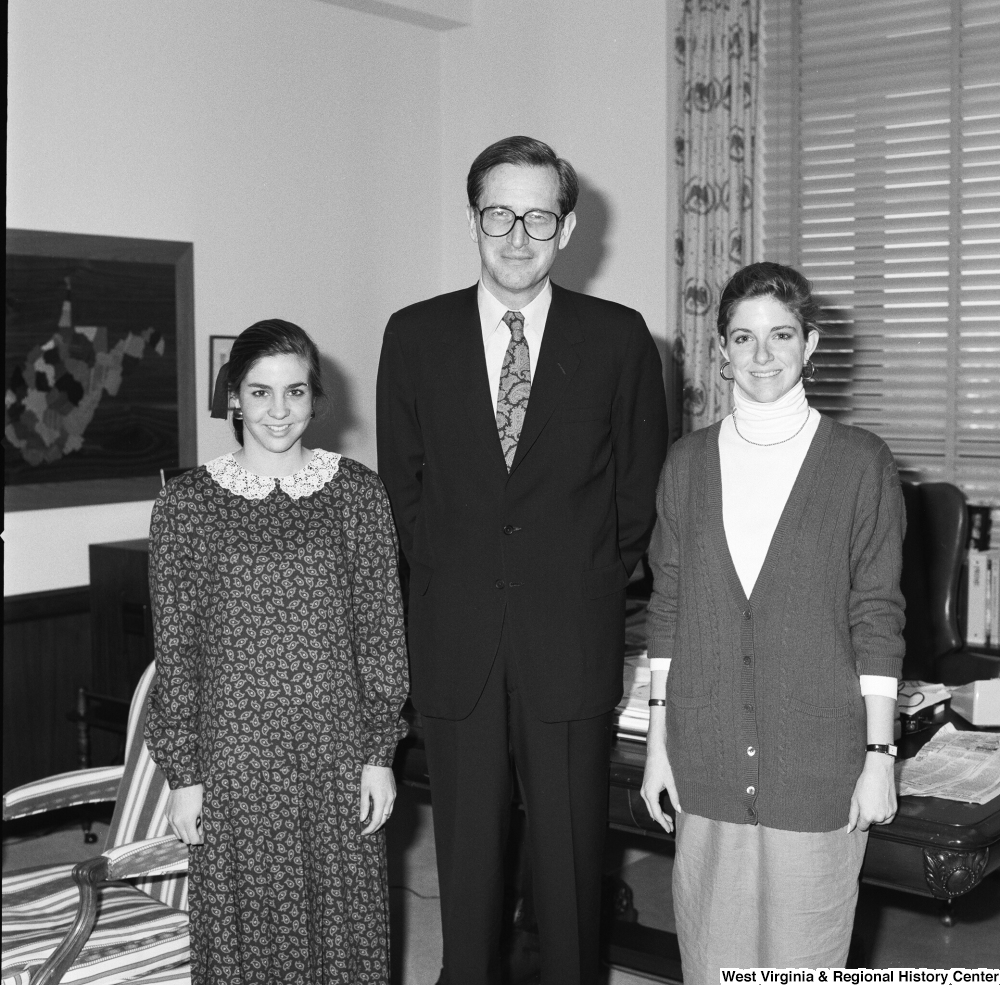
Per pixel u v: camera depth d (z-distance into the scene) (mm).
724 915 1971
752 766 1914
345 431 4762
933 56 4242
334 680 2146
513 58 4902
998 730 2619
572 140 4801
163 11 4047
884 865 2072
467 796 2287
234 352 2154
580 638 2238
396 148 4910
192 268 4168
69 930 2066
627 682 2744
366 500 2225
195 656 2133
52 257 3750
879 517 1899
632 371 2320
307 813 2145
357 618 2221
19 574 3762
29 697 3838
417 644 2328
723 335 1958
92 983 2062
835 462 1906
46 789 2439
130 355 3988
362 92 4754
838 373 4492
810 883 1896
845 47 4383
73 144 3809
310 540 2141
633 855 3652
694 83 4500
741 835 1945
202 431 4238
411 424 2383
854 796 1889
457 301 2365
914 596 3674
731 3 4430
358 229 4770
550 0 4789
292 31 4477
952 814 2061
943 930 3113
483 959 2348
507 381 2273
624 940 2762
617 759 2414
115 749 4043
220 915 2102
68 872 2467
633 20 4621
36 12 3686
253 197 4371
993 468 4234
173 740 2107
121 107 3938
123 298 3959
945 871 1996
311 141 4570
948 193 4246
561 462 2242
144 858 2131
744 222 4484
